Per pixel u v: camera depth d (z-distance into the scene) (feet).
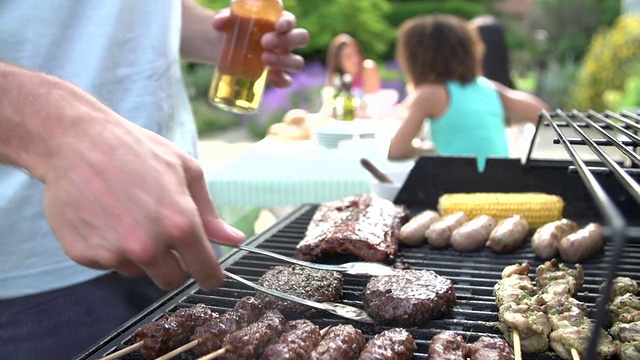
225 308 6.17
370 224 8.18
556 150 28.07
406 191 10.60
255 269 7.27
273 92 43.01
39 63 7.15
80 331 7.67
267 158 14.71
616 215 2.65
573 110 9.37
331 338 5.23
